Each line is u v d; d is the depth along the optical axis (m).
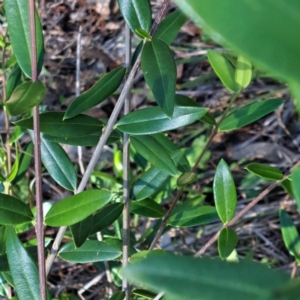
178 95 0.36
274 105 0.38
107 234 0.49
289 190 0.33
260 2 0.07
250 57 0.07
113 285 0.49
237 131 0.74
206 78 0.75
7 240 0.30
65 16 0.79
